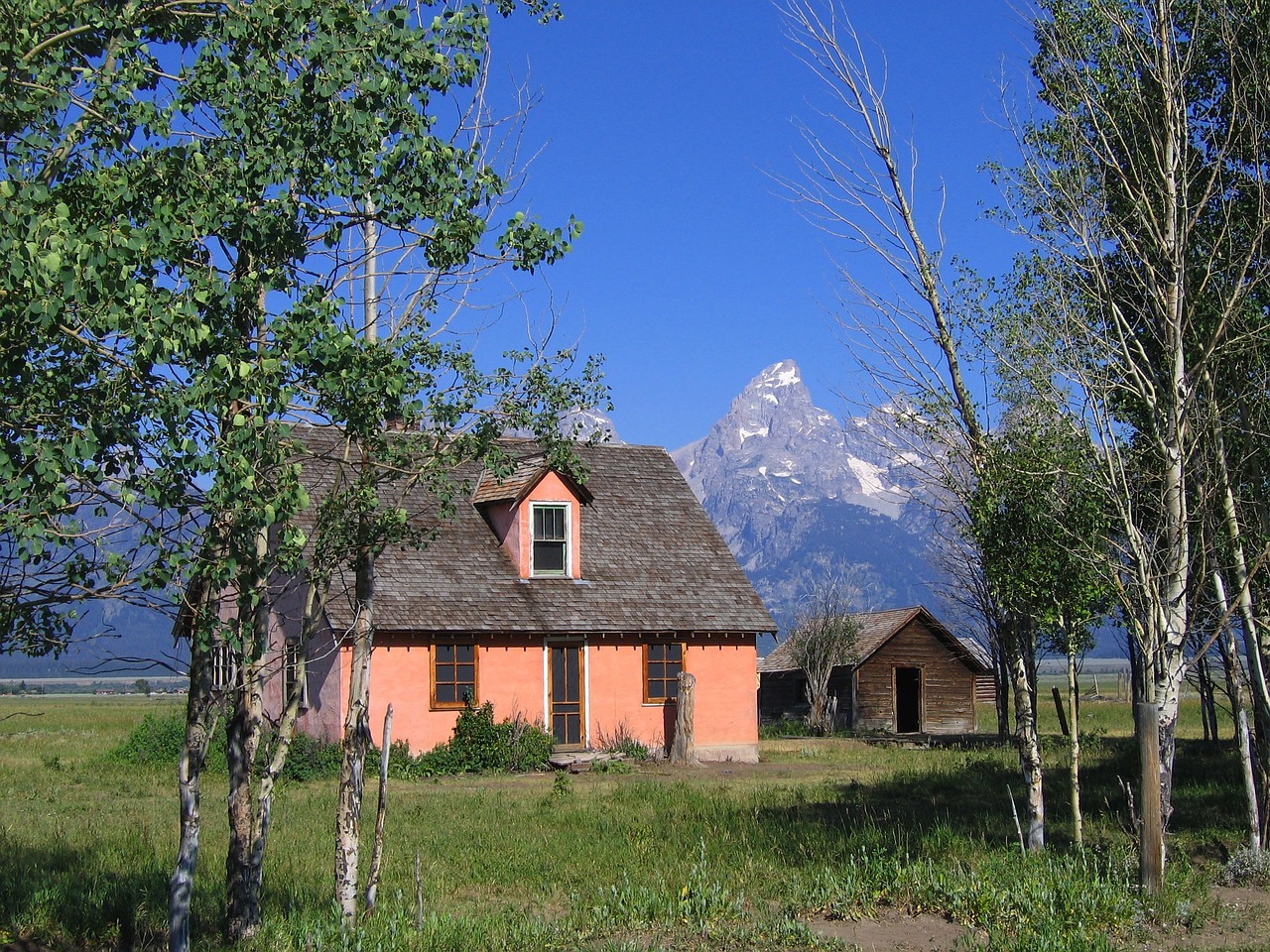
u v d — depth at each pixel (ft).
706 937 33.81
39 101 23.65
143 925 34.35
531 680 93.91
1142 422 45.50
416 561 93.50
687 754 95.40
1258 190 44.88
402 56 26.18
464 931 32.22
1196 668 50.98
